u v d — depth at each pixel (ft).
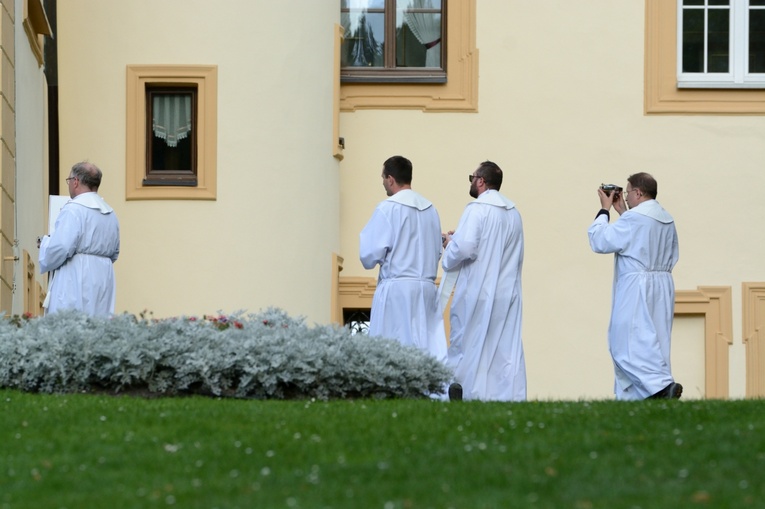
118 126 140.46
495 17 148.97
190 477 64.54
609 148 148.46
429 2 150.20
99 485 63.52
